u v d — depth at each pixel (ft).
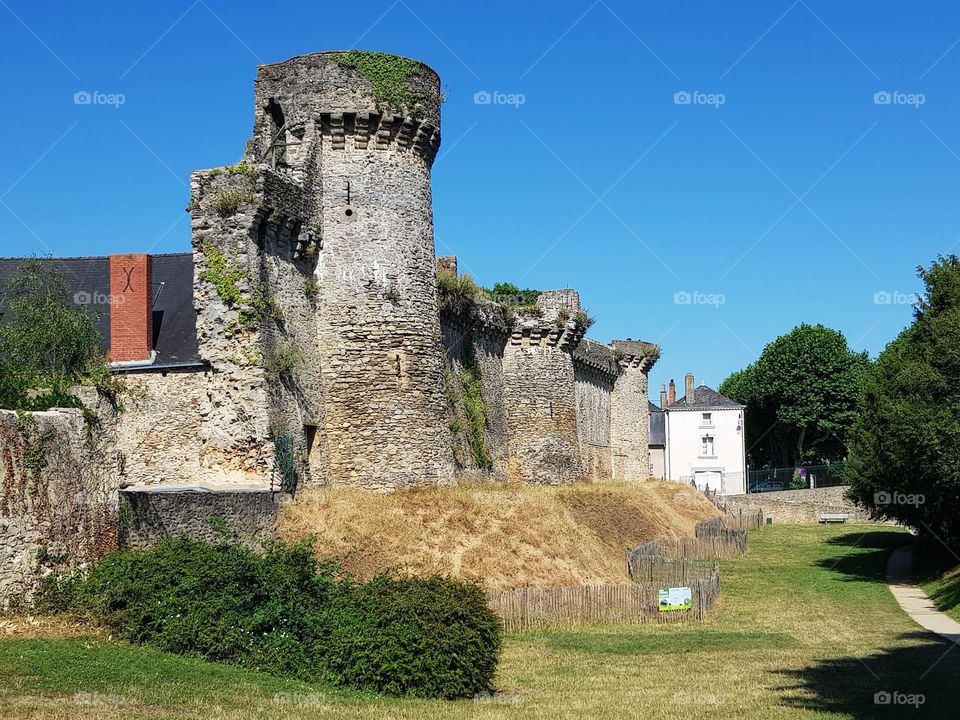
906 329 177.17
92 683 61.26
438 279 149.18
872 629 115.14
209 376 109.09
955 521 155.94
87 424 82.48
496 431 172.55
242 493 101.40
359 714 62.64
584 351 210.18
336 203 126.21
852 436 180.86
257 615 74.23
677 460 345.31
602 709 71.61
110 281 126.82
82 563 79.92
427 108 129.90
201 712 58.34
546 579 120.57
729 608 130.41
